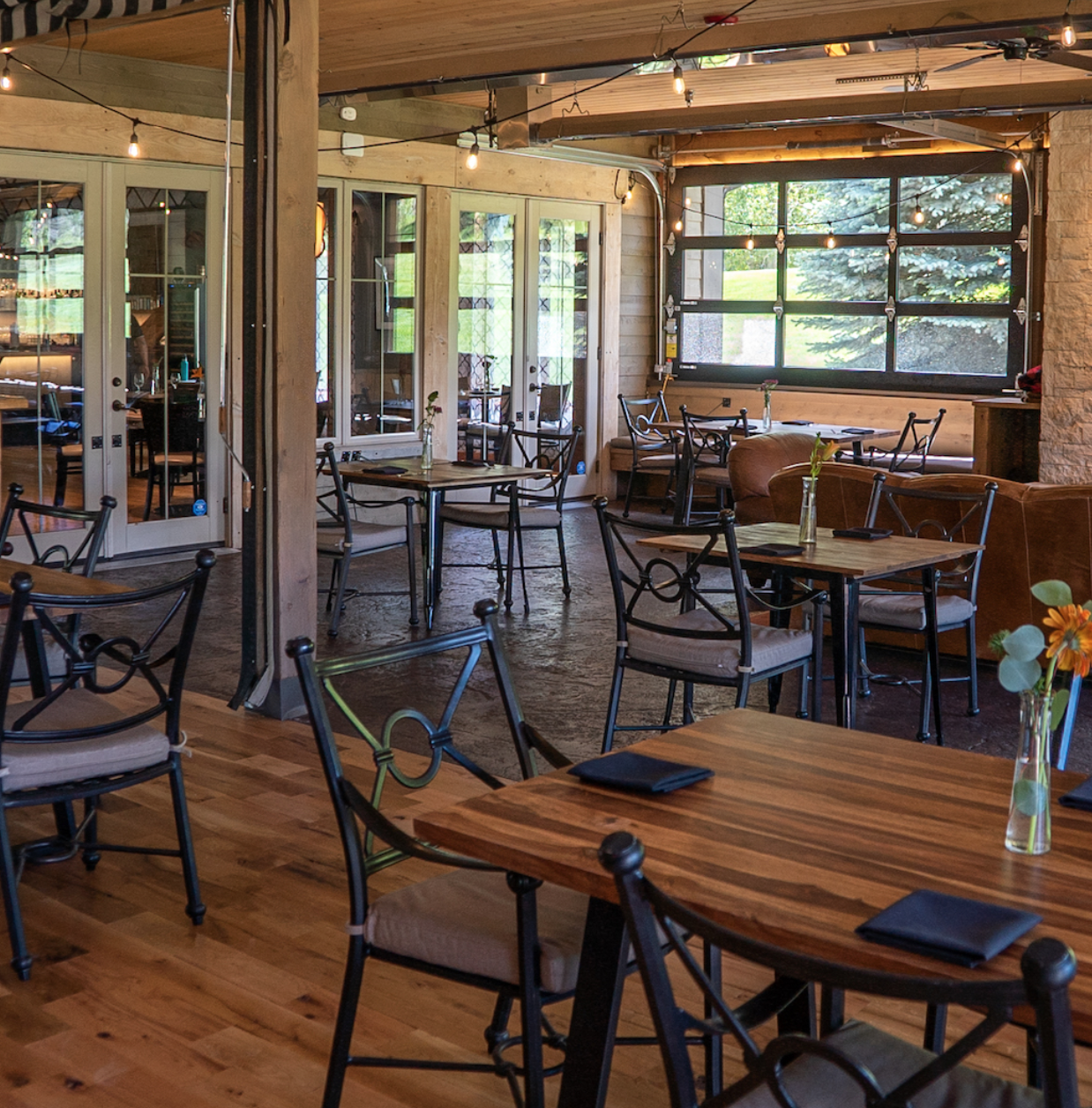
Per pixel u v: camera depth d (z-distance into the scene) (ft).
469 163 28.55
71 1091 8.45
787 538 15.76
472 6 20.92
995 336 35.29
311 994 9.76
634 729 14.55
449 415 34.42
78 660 10.05
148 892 11.58
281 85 15.96
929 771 7.43
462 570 27.68
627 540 31.86
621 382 40.04
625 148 38.86
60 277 25.88
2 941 10.57
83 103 25.53
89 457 26.68
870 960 5.14
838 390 37.78
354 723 7.75
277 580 16.62
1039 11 19.83
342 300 31.60
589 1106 6.41
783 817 6.65
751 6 20.83
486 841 6.29
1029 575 18.67
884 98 29.01
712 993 4.88
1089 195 27.99
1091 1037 4.61
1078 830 6.54
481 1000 9.71
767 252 38.65
